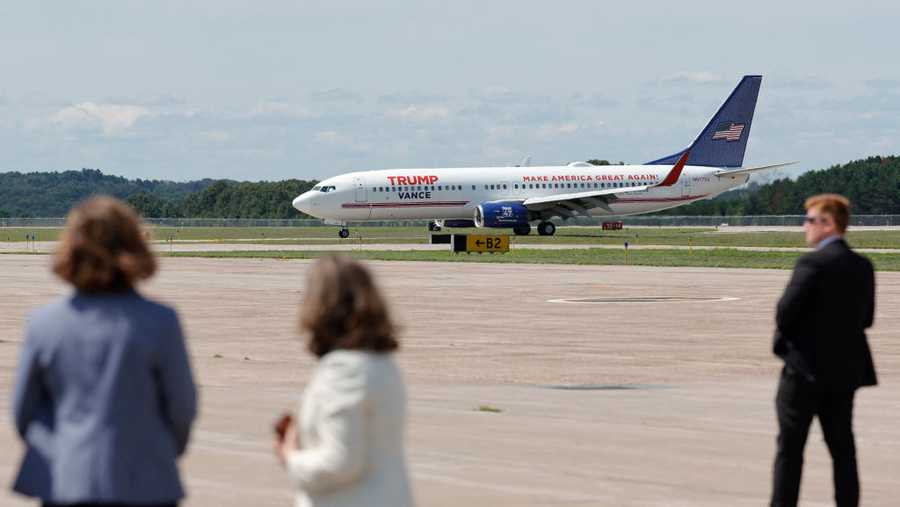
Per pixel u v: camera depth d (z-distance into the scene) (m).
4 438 50.09
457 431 52.72
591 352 85.06
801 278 36.75
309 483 21.39
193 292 144.00
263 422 54.78
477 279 168.12
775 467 38.25
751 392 65.94
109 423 21.56
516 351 85.56
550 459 46.72
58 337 21.80
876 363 78.69
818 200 37.72
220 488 41.28
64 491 21.44
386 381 21.45
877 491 42.19
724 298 133.88
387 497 21.61
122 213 22.41
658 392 65.75
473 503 39.53
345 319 21.58
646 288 150.12
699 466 45.59
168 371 22.06
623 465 45.69
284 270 193.50
